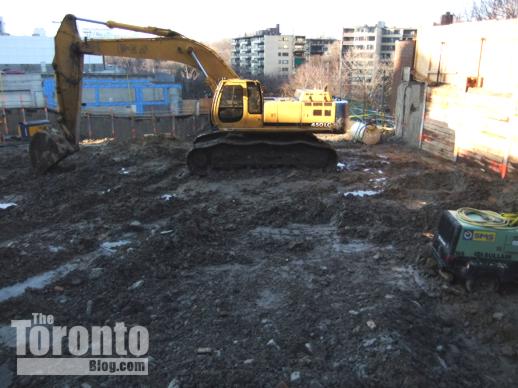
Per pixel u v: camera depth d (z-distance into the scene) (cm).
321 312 573
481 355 518
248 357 489
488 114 1335
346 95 4847
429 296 632
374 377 451
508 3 3353
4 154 1648
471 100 1416
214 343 516
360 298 602
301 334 527
